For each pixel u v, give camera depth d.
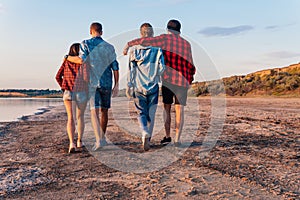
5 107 20.28
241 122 8.29
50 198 2.91
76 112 5.10
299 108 13.70
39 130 7.62
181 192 3.05
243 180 3.39
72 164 4.14
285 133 6.48
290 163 4.05
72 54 4.80
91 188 3.20
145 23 4.92
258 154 4.60
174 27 4.96
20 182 3.39
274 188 3.13
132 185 3.28
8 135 6.85
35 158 4.50
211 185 3.24
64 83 4.80
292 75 30.62
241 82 32.97
